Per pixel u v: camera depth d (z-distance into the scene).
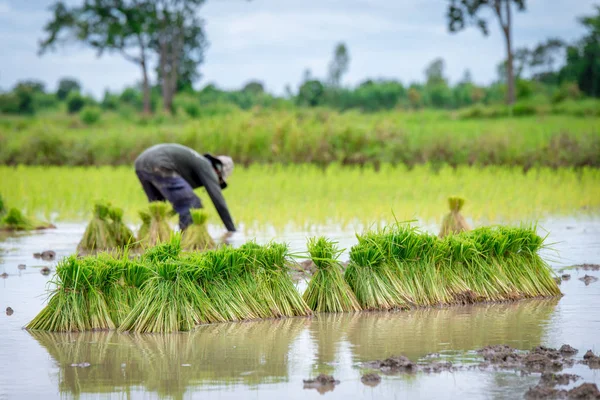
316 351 9.03
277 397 7.36
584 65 94.69
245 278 11.17
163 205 17.97
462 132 41.47
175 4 94.00
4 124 68.12
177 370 8.31
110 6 89.31
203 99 96.62
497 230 12.65
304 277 13.58
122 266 10.73
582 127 44.06
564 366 8.21
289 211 22.67
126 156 44.00
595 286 12.80
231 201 25.34
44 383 7.91
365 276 11.65
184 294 10.51
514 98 81.25
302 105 95.06
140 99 101.81
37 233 20.92
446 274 11.97
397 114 64.19
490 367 8.26
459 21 81.31
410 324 10.40
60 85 141.25
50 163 44.44
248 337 9.76
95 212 18.23
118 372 8.27
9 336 9.98
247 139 41.25
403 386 7.64
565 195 25.28
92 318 10.43
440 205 23.25
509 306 11.53
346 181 30.36
